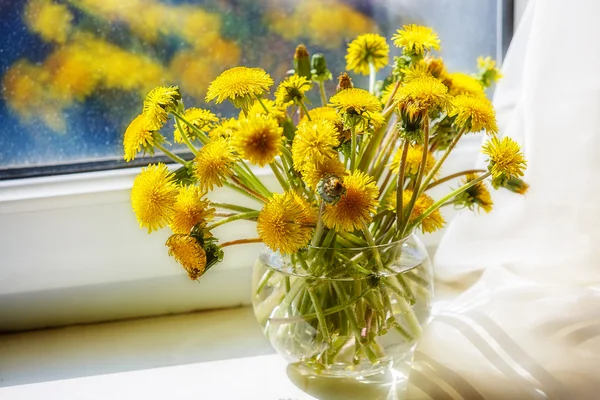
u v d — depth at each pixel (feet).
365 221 1.90
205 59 2.64
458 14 2.78
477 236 2.58
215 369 2.37
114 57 2.57
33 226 2.45
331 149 1.84
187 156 2.67
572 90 2.34
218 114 2.67
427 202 2.18
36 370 2.37
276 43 2.68
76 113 2.58
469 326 2.30
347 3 2.69
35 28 2.50
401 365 2.35
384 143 2.19
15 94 2.53
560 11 2.31
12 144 2.56
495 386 2.11
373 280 2.05
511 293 2.38
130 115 2.62
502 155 1.96
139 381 2.31
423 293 2.17
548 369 2.12
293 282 2.09
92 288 2.56
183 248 1.89
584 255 2.39
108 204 2.48
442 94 1.90
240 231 2.61
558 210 2.41
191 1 2.59
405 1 2.73
